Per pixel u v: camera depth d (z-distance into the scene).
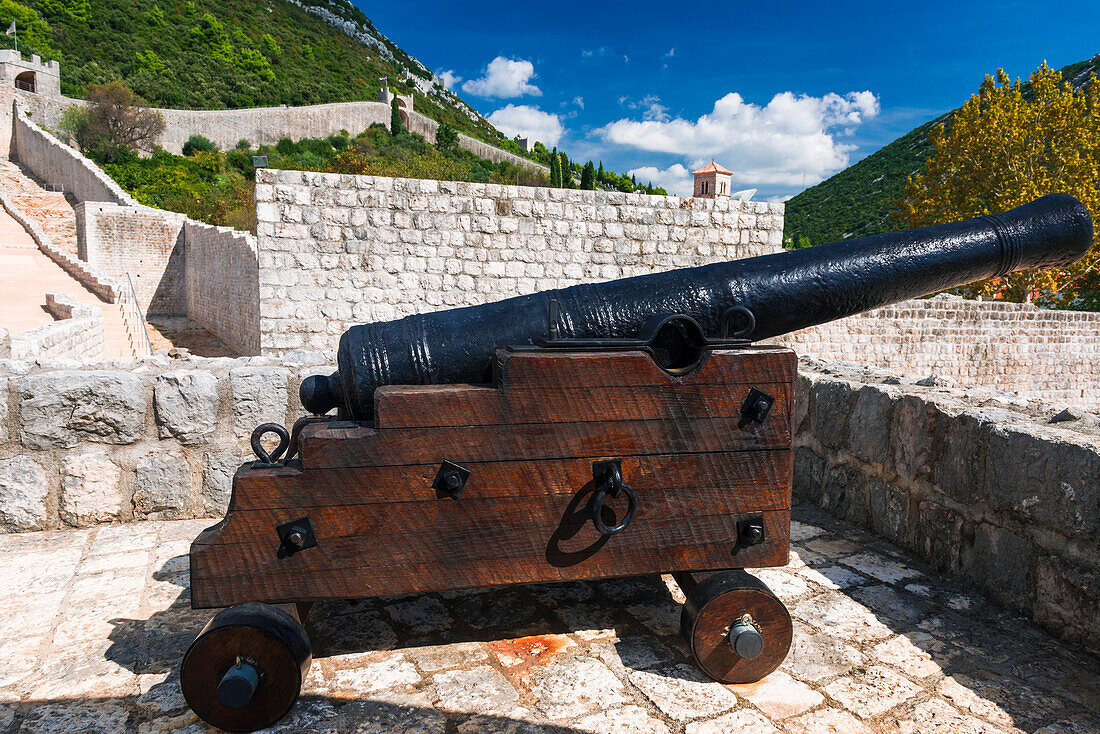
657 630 2.22
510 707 1.79
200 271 22.30
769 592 1.86
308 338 9.16
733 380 1.88
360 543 1.77
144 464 3.13
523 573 1.86
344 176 9.05
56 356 6.12
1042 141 20.11
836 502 3.49
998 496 2.47
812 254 2.31
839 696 1.87
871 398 3.24
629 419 1.84
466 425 1.77
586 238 10.20
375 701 1.81
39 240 20.58
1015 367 16.91
